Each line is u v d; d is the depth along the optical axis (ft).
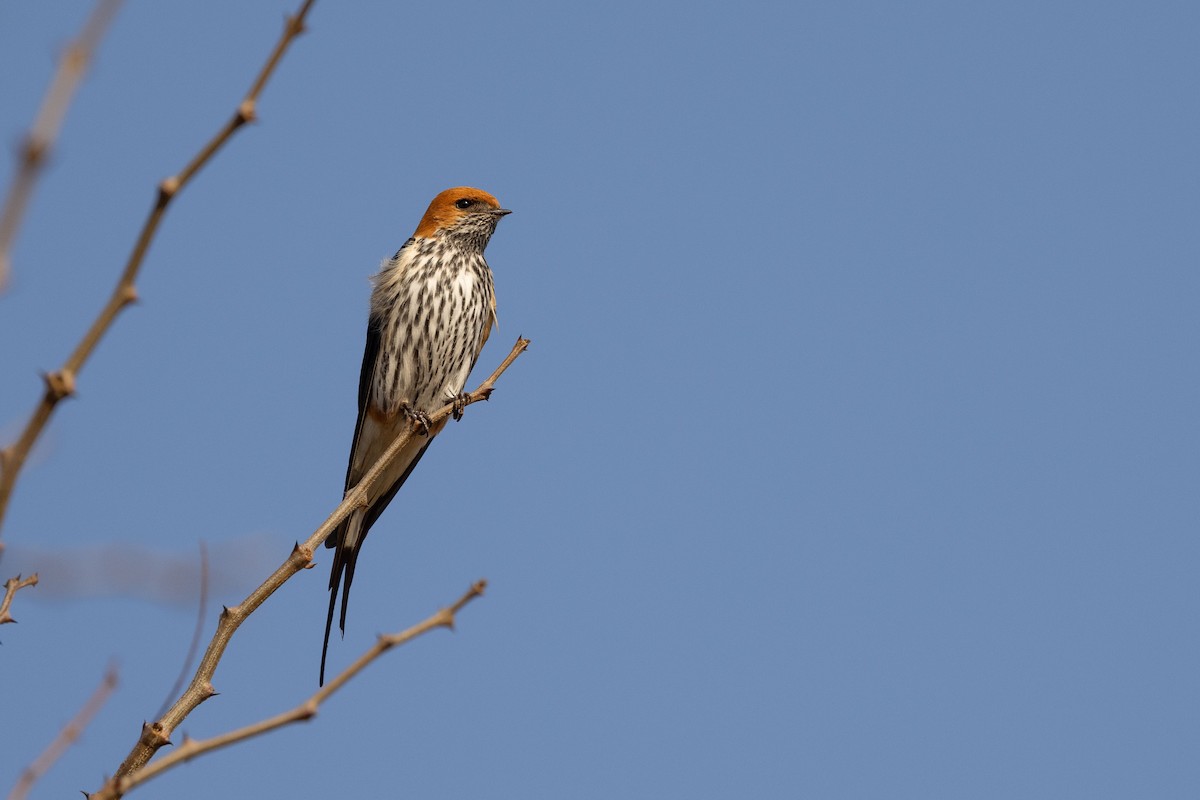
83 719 18.88
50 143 13.53
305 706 19.51
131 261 16.43
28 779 18.28
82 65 13.65
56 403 16.11
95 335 16.33
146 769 19.07
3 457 16.01
